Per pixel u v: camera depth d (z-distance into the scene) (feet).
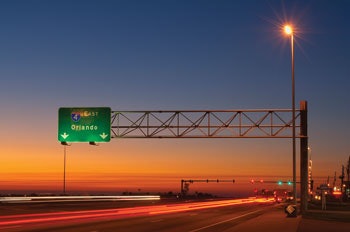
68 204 234.79
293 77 139.64
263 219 138.41
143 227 114.42
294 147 139.85
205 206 272.72
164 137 161.58
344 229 104.99
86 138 157.07
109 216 158.81
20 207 195.42
